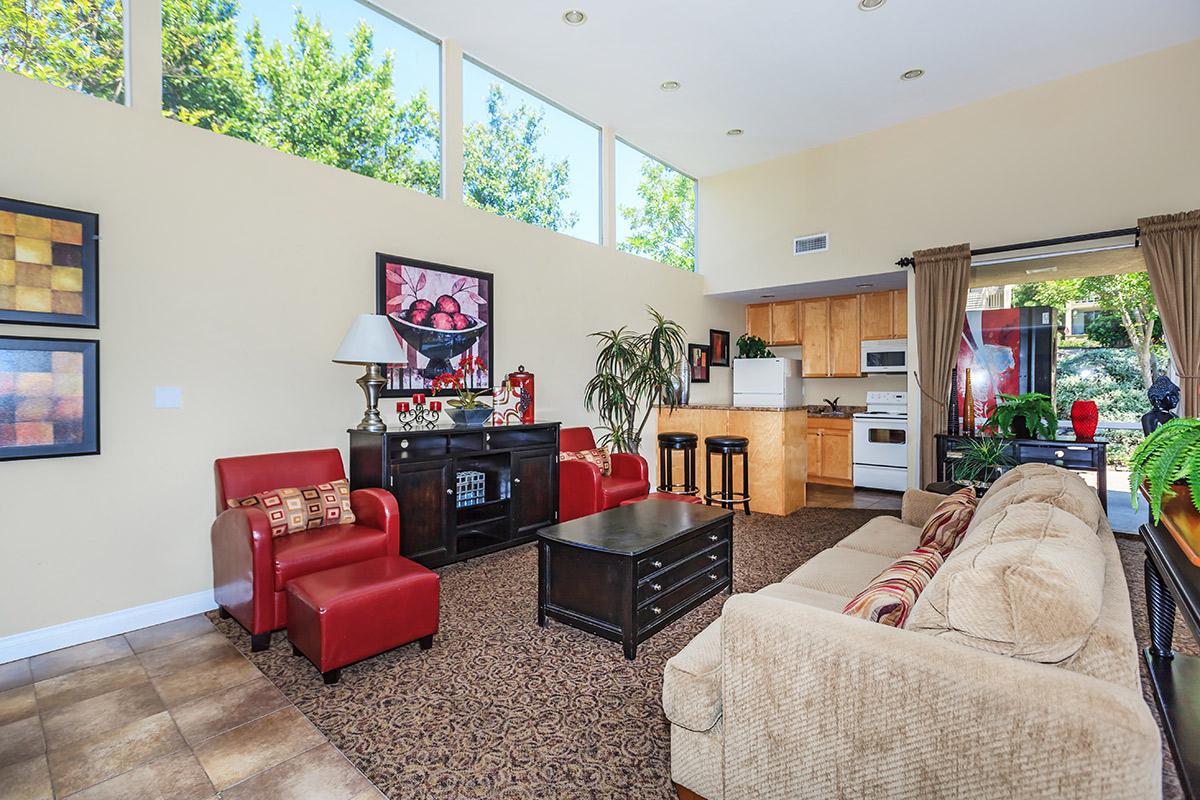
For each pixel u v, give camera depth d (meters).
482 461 3.99
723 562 3.02
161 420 2.77
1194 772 1.28
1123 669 1.01
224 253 2.98
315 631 2.12
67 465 2.52
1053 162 4.40
